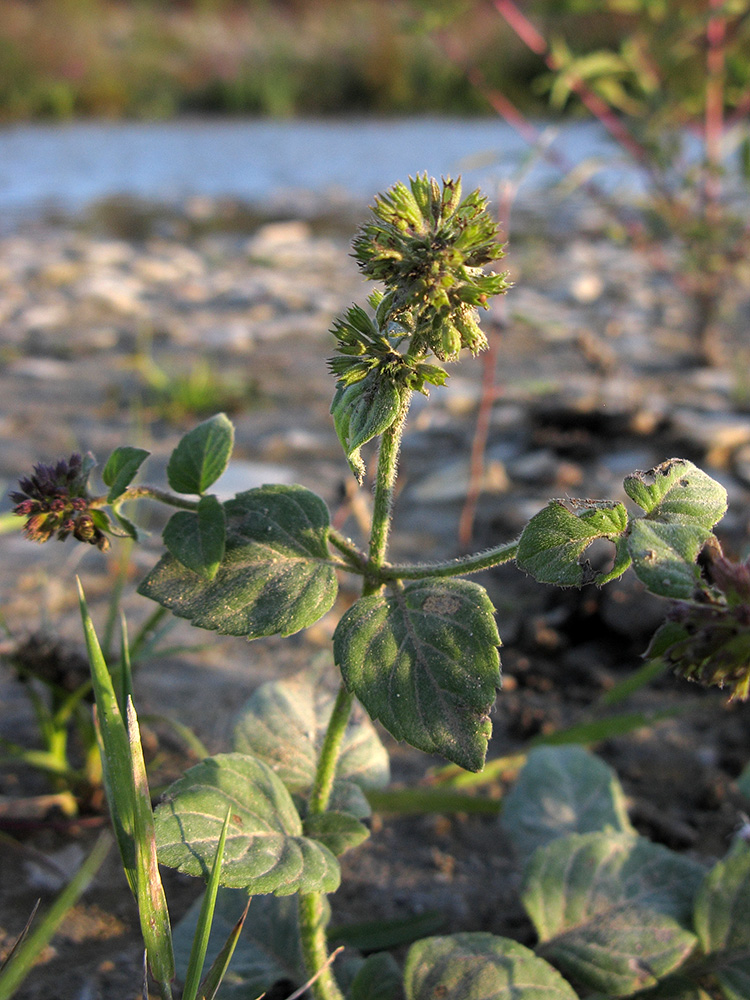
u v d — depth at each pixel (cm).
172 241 105
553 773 25
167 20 310
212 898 15
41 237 104
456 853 25
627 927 20
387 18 275
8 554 39
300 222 118
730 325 73
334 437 52
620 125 56
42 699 29
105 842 16
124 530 16
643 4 51
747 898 20
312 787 20
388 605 16
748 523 38
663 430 50
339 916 23
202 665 32
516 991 18
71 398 58
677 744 30
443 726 15
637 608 34
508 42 212
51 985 20
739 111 55
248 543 17
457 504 44
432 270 14
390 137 199
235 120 243
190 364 64
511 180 44
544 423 51
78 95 242
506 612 36
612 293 82
